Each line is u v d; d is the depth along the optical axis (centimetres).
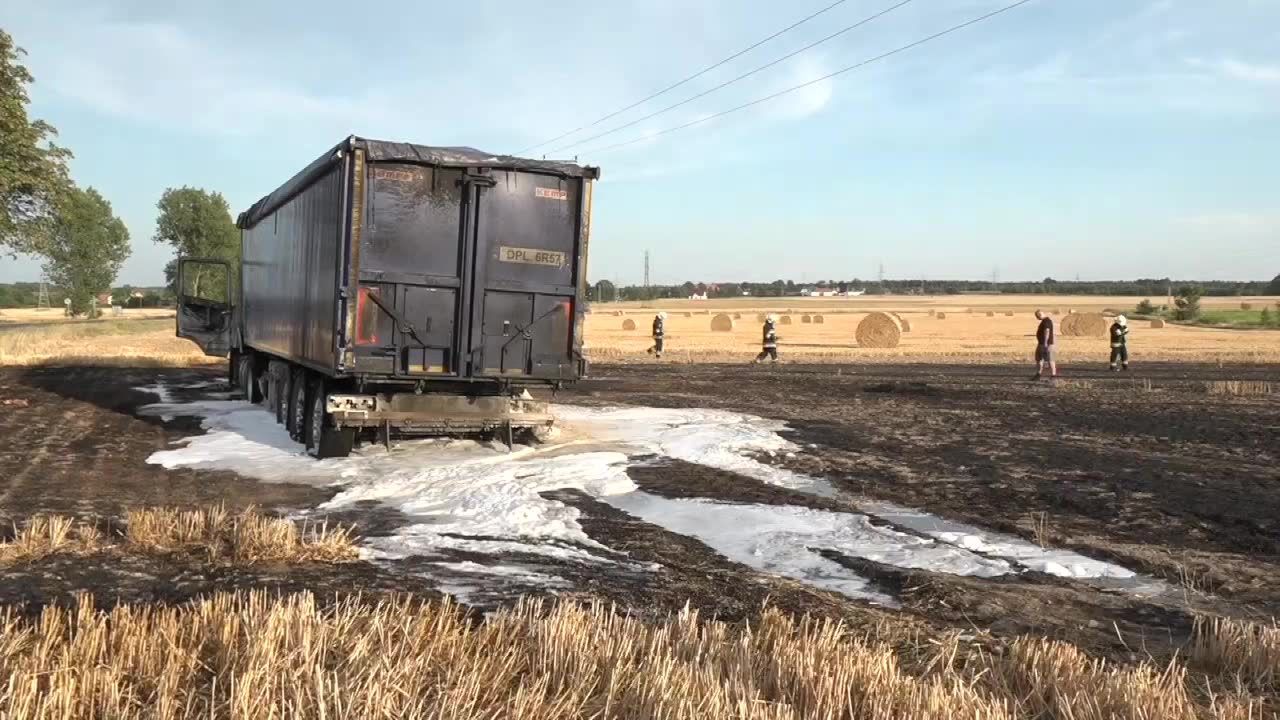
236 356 2084
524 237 1168
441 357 1134
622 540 787
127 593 590
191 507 888
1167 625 587
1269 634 512
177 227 8169
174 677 401
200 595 573
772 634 504
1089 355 3912
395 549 741
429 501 934
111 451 1226
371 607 561
